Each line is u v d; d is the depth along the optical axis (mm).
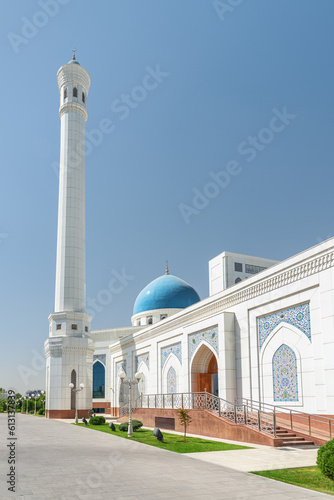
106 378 51500
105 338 52781
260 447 16109
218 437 19875
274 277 20703
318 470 11195
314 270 18344
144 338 36750
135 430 25109
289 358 19578
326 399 17109
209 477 10453
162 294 50438
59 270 44125
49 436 22078
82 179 46375
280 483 9773
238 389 22922
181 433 22875
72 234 44531
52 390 40844
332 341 17047
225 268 35062
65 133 46719
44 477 10609
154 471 11297
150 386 34656
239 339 23219
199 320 26797
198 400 24188
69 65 47812
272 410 20203
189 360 27922
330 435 16375
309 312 18594
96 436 21953
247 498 8461
